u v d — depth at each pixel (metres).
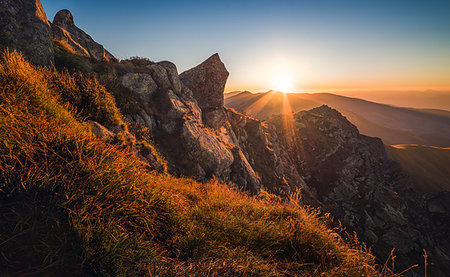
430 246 55.47
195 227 3.12
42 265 1.68
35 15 9.44
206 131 19.89
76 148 2.71
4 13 8.24
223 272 2.25
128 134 9.55
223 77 30.38
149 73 18.78
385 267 2.67
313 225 3.82
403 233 52.97
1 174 2.05
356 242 3.37
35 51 9.16
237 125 36.16
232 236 3.14
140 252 2.08
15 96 2.99
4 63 3.47
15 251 1.67
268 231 3.35
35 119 2.82
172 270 2.08
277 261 2.88
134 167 3.35
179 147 16.23
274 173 34.47
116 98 13.72
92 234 1.98
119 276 1.84
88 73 11.92
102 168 2.63
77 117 5.55
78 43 16.53
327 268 2.86
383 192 66.12
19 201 2.02
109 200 2.42
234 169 20.19
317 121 84.38
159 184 3.72
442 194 74.56
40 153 2.39
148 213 2.73
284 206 4.84
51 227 1.93
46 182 2.17
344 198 63.97
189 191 5.32
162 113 17.28
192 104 22.94
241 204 4.80
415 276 44.84
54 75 7.18
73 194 2.19
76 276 1.74
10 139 2.21
